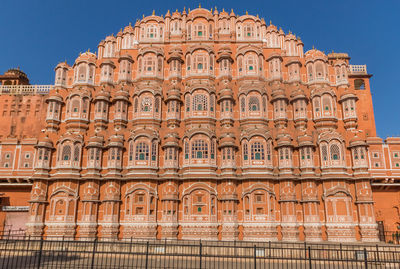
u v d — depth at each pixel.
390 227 45.53
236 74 49.25
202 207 41.50
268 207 41.28
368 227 40.22
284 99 46.38
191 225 40.88
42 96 55.00
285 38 52.53
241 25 52.03
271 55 49.47
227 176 42.06
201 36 51.22
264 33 51.94
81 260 29.12
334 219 40.81
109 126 46.91
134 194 42.28
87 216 41.62
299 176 42.81
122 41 52.41
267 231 40.41
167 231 40.81
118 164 43.69
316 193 41.94
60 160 43.78
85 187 42.94
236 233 40.81
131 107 47.84
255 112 46.06
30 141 48.34
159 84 48.19
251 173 42.25
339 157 42.94
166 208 41.62
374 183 45.16
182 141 44.69
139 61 50.00
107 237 37.91
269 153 43.59
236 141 44.69
